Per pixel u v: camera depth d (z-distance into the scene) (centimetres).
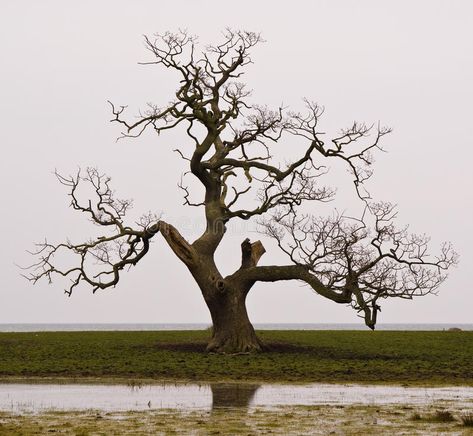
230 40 6047
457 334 8025
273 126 5900
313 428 2825
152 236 6166
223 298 5884
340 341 6912
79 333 8494
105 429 2791
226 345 5859
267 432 2738
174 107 5900
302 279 5681
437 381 4422
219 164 5966
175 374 4662
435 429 2811
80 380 4431
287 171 5950
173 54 5919
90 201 6216
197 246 5941
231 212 6016
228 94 5975
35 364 5084
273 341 6756
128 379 4475
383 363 5203
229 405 3412
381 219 5503
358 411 3244
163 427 2834
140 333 8438
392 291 5431
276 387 4128
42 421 2962
